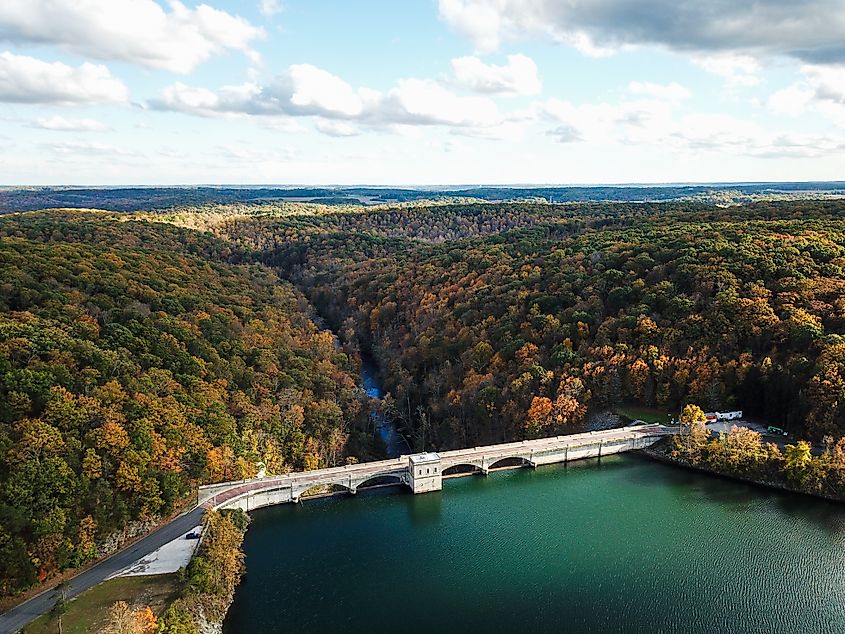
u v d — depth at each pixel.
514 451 170.75
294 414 173.25
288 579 123.75
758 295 181.88
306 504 155.25
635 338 190.12
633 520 144.62
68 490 113.25
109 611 101.38
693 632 106.56
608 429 183.50
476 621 110.31
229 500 143.12
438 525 144.75
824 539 133.88
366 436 191.50
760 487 157.12
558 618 110.94
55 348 137.50
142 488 125.25
